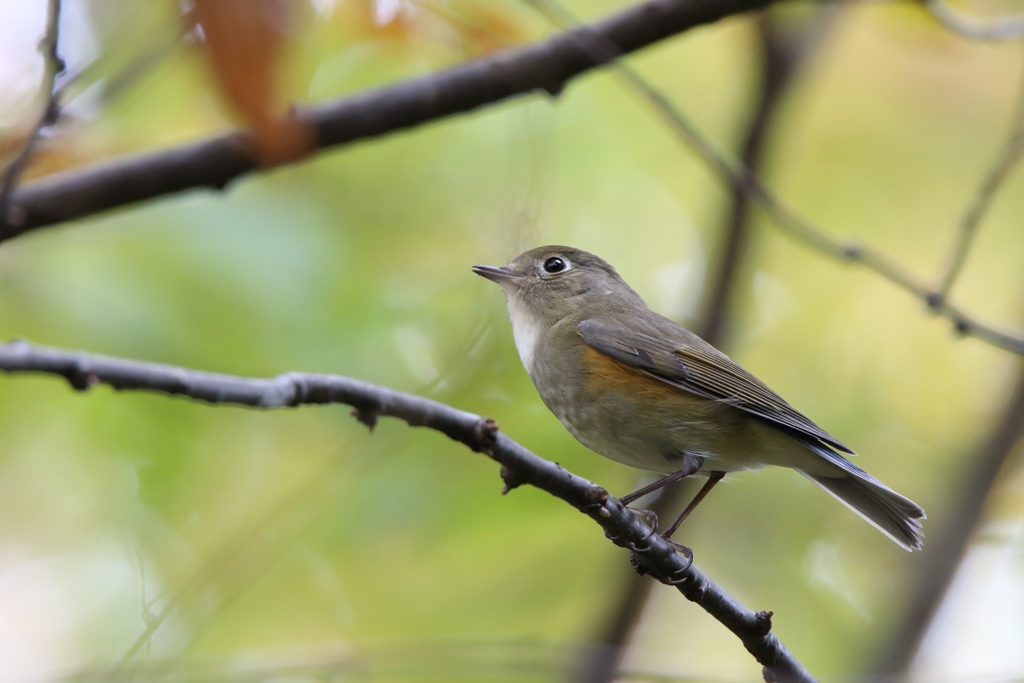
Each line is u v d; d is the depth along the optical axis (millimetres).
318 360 10094
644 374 8992
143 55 6820
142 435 10594
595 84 13016
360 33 7254
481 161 11750
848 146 13359
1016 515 14031
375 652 9516
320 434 11133
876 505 8953
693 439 8945
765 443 9008
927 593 13383
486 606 11469
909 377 14016
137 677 8266
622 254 13289
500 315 10531
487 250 11359
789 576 13406
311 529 10672
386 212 11438
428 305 11133
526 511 11086
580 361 9203
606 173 13305
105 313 9852
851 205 13562
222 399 5258
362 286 10789
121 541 10602
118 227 10164
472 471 10938
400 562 11227
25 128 7656
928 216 13547
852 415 13648
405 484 10797
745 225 11547
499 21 7309
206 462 10789
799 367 13875
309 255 10547
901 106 13141
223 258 10203
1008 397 13898
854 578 13789
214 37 4934
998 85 12883
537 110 10859
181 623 9094
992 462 13758
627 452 9281
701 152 9227
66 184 7926
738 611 6891
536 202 9969
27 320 9734
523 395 11102
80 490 10594
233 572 9492
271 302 10203
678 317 12750
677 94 13242
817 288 13906
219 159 8094
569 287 9852
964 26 9055
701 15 8484
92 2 6609
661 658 12602
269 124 5133
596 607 11508
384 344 10531
